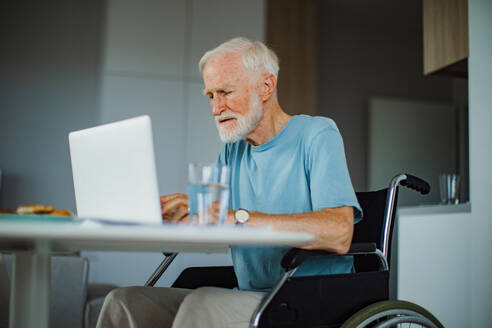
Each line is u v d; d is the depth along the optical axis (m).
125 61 4.04
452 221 2.32
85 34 4.18
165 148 4.00
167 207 1.25
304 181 1.52
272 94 1.63
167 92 4.06
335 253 1.29
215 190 1.04
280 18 5.25
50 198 4.04
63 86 4.14
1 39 4.11
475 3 2.29
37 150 4.06
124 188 1.10
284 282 1.20
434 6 3.03
